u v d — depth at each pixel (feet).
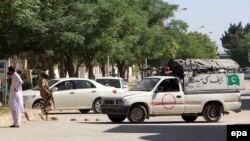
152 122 83.35
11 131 66.90
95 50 140.46
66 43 125.59
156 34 230.68
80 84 106.01
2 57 131.54
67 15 124.36
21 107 72.69
